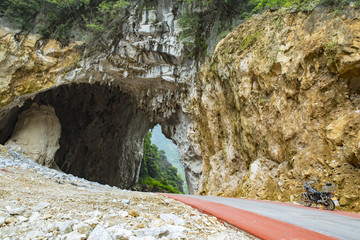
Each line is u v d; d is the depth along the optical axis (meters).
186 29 22.55
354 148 9.09
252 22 16.88
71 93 33.69
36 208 4.97
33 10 24.42
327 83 10.91
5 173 10.34
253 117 15.25
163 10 24.22
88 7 25.03
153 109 27.67
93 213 4.76
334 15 11.19
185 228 4.19
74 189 9.93
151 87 27.00
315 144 11.01
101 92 34.88
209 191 19.39
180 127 26.89
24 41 23.47
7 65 22.64
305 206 8.59
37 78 23.84
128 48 24.02
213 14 22.84
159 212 5.49
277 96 13.45
